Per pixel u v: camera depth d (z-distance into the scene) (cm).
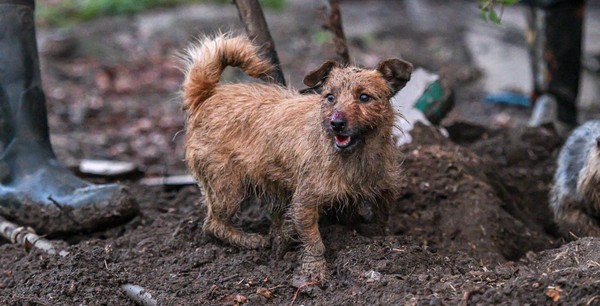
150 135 1127
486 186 659
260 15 610
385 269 496
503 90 1362
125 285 523
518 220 684
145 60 1509
